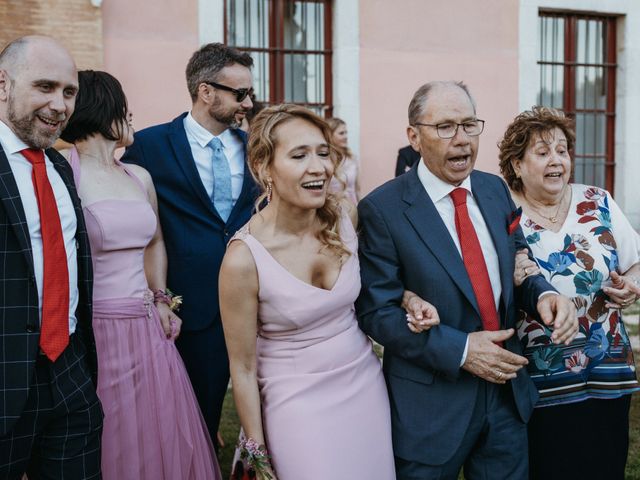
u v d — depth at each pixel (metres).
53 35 8.23
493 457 2.65
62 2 8.24
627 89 11.12
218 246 3.47
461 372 2.60
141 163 3.49
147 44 8.85
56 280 2.40
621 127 11.25
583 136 11.23
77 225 2.55
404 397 2.64
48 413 2.42
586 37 11.09
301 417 2.42
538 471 2.85
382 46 9.85
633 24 11.04
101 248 2.91
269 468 2.40
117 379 2.93
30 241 2.35
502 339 2.53
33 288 2.34
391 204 2.65
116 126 3.04
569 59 11.04
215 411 3.52
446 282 2.58
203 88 3.50
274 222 2.47
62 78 2.39
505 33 10.34
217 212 3.49
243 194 3.56
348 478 2.43
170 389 3.04
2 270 2.30
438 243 2.59
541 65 10.94
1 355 2.29
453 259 2.58
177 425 3.05
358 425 2.48
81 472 2.50
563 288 2.80
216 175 3.52
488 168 10.37
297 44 9.84
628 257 2.92
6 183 2.32
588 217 2.88
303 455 2.40
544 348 2.78
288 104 2.44
